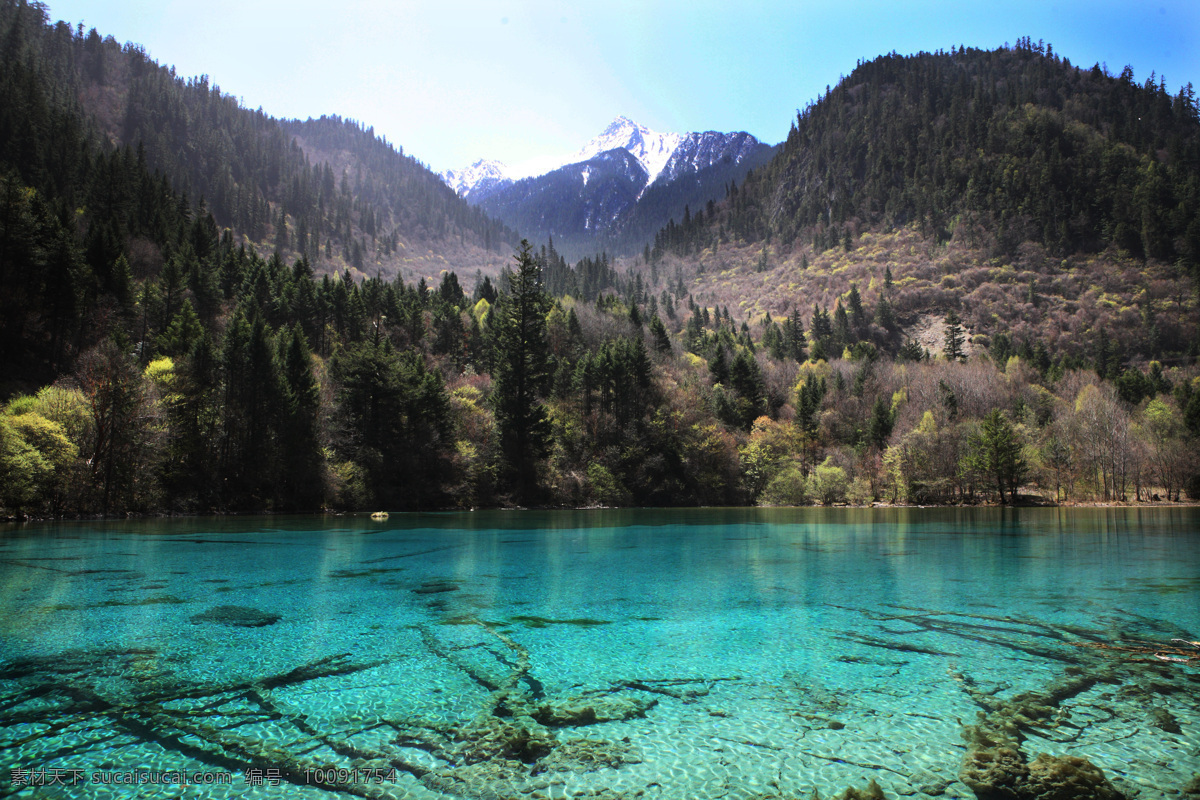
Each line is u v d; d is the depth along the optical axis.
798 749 6.96
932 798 5.89
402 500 59.22
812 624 12.50
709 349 125.44
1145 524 42.72
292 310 82.69
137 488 44.28
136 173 121.06
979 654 10.44
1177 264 182.12
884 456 80.88
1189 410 79.62
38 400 41.50
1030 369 119.12
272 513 50.97
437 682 9.04
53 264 58.44
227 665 9.72
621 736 7.29
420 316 95.56
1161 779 6.27
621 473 73.19
